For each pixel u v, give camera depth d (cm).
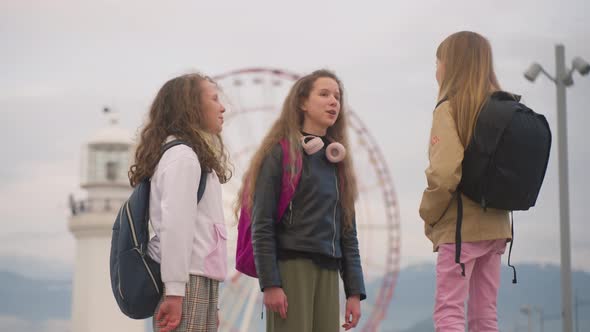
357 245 849
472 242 826
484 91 831
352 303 831
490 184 807
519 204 813
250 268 838
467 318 851
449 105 836
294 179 813
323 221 810
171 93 793
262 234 802
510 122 802
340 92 884
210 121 802
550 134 830
